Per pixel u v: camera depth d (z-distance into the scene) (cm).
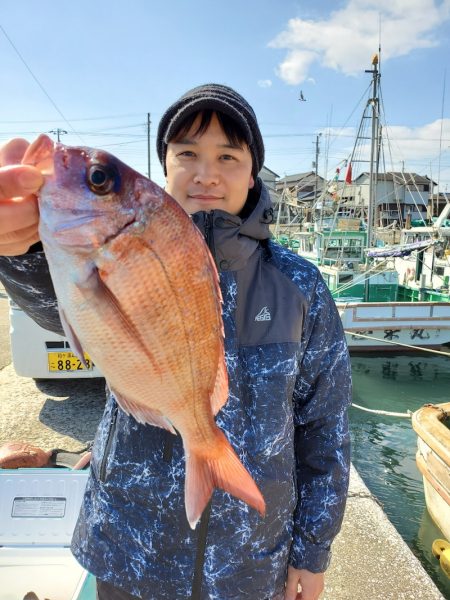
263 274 163
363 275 1248
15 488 231
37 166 106
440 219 1293
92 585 192
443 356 1138
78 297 108
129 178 108
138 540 141
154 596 139
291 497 157
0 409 495
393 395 915
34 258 134
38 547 217
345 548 297
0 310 1093
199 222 154
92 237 106
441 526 442
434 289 1279
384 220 3600
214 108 154
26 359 495
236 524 142
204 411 125
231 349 151
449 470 419
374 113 1445
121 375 115
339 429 169
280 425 151
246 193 170
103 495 149
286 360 154
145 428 145
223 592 140
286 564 158
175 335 117
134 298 111
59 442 423
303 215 2406
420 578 275
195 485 123
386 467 626
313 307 167
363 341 1135
